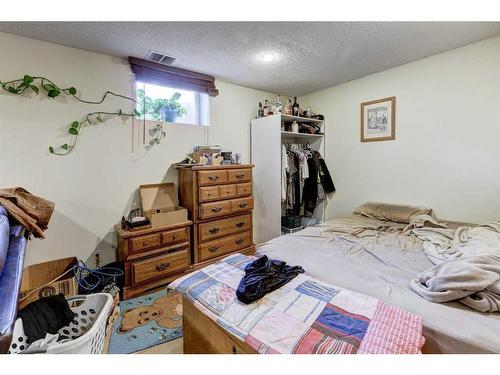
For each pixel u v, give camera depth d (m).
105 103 2.38
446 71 2.43
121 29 1.92
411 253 1.71
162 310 2.00
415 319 1.02
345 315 1.06
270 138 3.23
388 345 0.90
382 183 3.01
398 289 1.26
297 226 3.50
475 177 2.33
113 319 1.60
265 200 3.36
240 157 3.33
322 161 3.54
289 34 2.02
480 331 0.96
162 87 2.76
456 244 1.71
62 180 2.21
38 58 2.06
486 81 2.21
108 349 1.56
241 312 1.13
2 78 1.94
